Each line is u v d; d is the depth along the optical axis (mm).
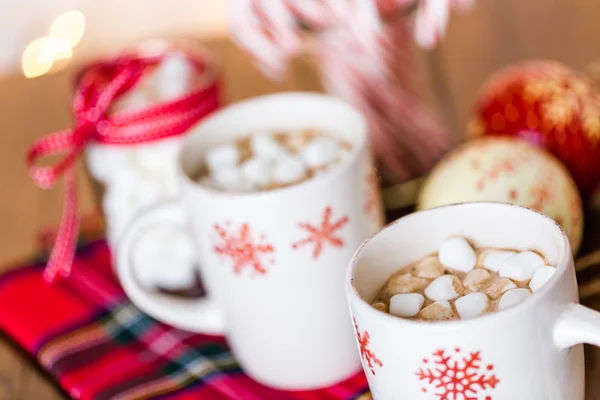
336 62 741
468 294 505
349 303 507
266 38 775
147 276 725
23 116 1042
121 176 723
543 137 672
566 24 892
